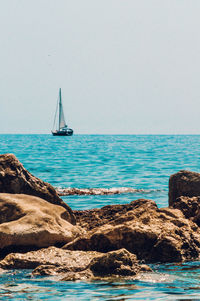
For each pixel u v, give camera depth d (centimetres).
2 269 1502
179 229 1817
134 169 6412
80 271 1457
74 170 6300
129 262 1455
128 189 4391
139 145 15188
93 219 2175
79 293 1218
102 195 4025
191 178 2539
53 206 1969
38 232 1744
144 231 1745
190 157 8775
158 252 1698
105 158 8512
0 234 1698
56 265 1501
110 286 1285
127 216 1911
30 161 7806
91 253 1606
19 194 1969
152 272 1461
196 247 1788
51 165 7044
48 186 2259
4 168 2181
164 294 1203
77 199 3741
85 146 14162
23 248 1723
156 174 5753
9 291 1245
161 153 10106
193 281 1346
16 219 1802
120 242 1741
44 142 18662
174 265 1602
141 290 1245
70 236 1809
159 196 3894
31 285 1305
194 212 2111
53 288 1270
